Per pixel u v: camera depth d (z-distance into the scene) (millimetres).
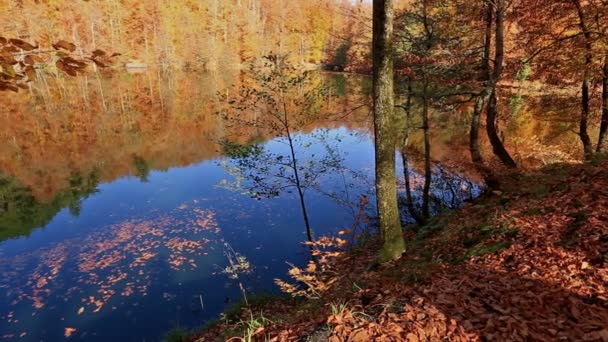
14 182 19594
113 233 14172
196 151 25109
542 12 11766
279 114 14109
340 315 4512
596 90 14992
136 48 70312
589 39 11109
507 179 10820
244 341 4703
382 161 7461
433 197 14359
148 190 18516
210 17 73688
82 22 59812
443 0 11547
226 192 17938
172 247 13102
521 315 4074
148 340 8812
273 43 58312
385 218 7797
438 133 22625
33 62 3336
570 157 13750
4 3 39906
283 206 16141
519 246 5980
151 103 40656
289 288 9477
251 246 13094
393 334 3984
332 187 17703
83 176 20625
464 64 11984
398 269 6930
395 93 13297
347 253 10875
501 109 15969
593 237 5418
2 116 32969
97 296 10484
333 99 22953
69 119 33062
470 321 4055
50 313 9805
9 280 11195
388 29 6637
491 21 11484
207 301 10188
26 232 14289
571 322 3863
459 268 5840
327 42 54906
